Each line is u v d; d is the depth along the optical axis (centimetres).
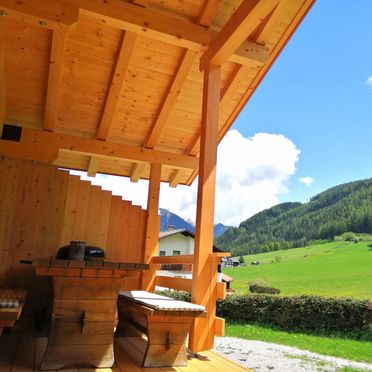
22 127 502
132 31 384
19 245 461
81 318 277
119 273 289
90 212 507
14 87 473
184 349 298
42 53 437
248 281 2588
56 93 466
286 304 1110
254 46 405
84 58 450
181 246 2273
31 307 442
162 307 281
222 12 429
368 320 955
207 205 364
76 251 329
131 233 531
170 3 416
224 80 502
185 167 574
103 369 273
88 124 530
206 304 350
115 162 606
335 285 2175
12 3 337
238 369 290
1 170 467
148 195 547
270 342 845
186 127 559
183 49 453
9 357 288
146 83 491
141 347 348
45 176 485
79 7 358
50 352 265
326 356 679
